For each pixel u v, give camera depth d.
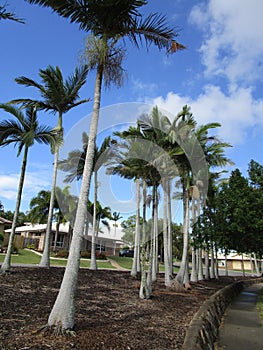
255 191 12.42
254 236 11.38
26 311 5.63
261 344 5.89
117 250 31.78
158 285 12.62
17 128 10.91
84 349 3.89
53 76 12.92
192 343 4.40
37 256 23.28
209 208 13.88
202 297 10.45
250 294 15.95
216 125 13.45
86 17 5.73
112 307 6.95
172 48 6.08
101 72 5.90
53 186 13.43
